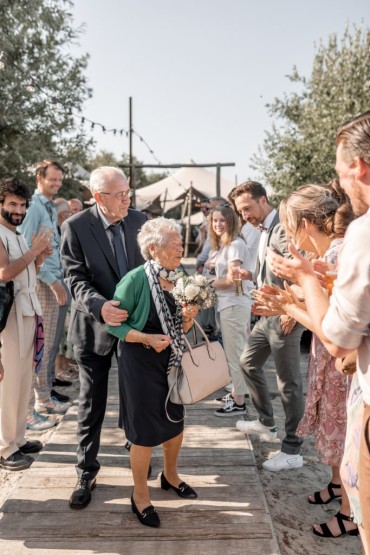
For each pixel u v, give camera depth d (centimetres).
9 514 292
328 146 1376
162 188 2517
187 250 2434
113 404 488
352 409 183
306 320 195
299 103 1563
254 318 734
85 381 311
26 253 358
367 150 157
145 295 278
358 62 1481
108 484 325
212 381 287
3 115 1032
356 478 177
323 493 318
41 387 484
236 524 281
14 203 363
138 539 269
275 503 320
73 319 315
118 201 305
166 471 312
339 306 155
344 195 282
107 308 274
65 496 311
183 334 290
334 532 284
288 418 358
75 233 314
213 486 321
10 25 1062
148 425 276
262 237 376
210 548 261
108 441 395
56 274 494
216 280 445
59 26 1124
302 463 367
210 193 2438
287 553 271
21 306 368
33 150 1086
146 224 286
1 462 374
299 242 268
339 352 161
